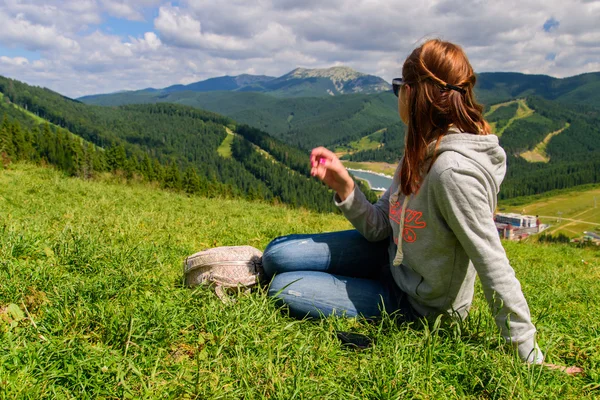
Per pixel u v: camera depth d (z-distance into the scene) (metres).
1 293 3.22
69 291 3.36
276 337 2.96
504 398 2.51
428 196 2.56
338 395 2.45
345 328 3.11
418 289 2.92
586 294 5.86
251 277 3.58
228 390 2.40
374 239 3.29
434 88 2.55
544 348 3.10
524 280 6.61
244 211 12.94
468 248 2.51
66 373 2.37
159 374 2.53
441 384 2.64
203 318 3.12
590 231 148.62
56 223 6.33
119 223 6.80
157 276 4.22
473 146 2.50
